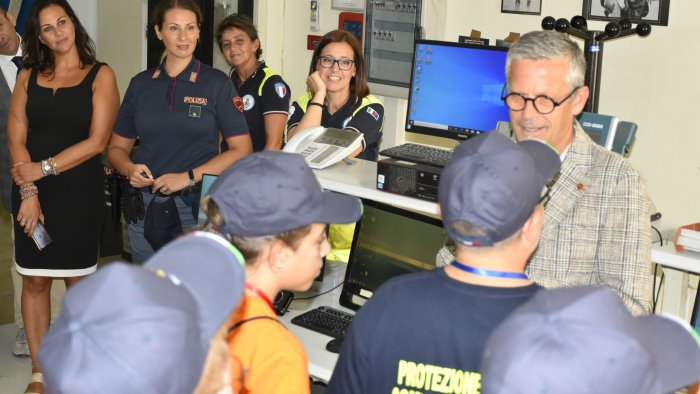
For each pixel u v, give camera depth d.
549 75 1.94
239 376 1.36
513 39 3.73
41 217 3.47
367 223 2.84
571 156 2.04
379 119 3.61
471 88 2.96
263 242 1.54
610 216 2.01
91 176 3.54
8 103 3.68
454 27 4.90
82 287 1.03
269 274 1.58
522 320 1.09
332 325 2.67
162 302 1.01
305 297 2.95
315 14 5.64
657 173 4.27
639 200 2.00
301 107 3.74
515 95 1.99
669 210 4.25
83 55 3.46
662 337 1.20
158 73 3.37
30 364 3.88
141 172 3.29
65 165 3.39
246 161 1.56
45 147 3.44
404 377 1.52
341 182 2.56
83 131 3.46
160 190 3.27
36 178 3.40
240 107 3.40
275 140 4.02
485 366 1.09
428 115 3.08
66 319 1.01
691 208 4.17
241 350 1.54
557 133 1.99
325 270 3.11
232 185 1.51
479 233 1.44
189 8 3.29
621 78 4.30
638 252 1.99
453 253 2.15
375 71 5.17
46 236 3.47
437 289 1.51
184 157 3.33
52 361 0.99
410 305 1.52
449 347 1.48
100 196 3.61
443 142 4.89
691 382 1.19
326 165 2.74
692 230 2.21
